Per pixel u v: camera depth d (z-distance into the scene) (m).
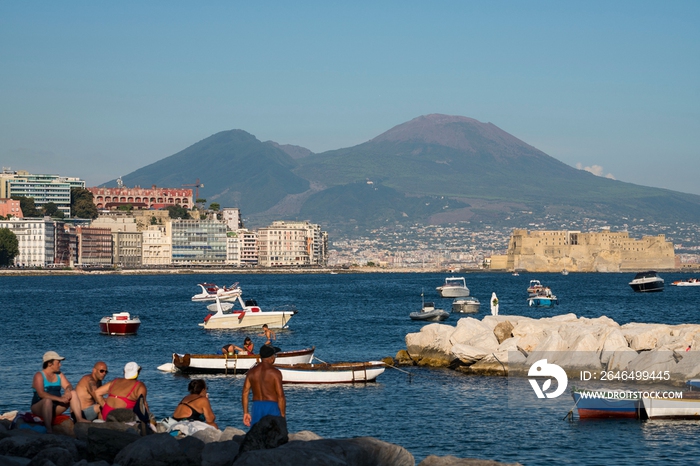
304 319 130.75
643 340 59.91
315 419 46.56
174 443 25.23
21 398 52.06
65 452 24.80
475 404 49.19
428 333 70.00
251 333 103.88
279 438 23.64
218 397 54.34
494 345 65.44
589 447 34.69
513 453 36.03
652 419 36.34
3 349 82.94
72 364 71.31
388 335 100.62
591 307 173.62
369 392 54.91
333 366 58.59
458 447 38.28
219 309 109.56
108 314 142.12
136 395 29.38
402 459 24.02
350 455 23.33
